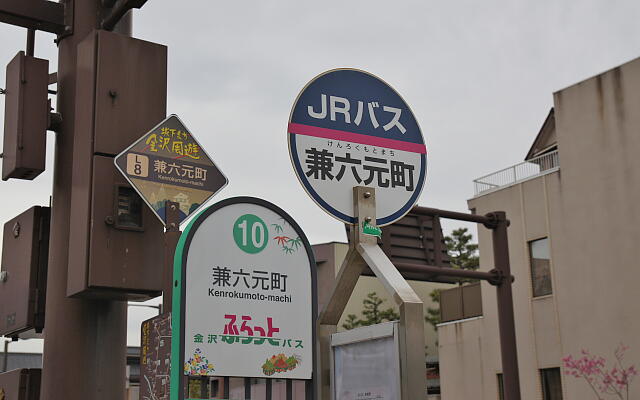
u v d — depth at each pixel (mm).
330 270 37031
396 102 3814
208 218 3705
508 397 12734
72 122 5258
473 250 39812
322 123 3578
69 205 5156
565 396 21250
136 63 5086
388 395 3037
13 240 5684
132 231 4781
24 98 5113
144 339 4422
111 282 4656
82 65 5102
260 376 3656
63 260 5090
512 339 12883
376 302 37219
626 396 19641
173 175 4902
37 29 5414
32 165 5027
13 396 5234
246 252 3764
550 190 22547
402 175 3727
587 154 21656
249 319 3695
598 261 21016
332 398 3305
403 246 11367
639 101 20500
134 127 4977
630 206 20453
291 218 3908
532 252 23062
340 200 3506
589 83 21781
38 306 5320
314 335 3832
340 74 3688
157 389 4141
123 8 5117
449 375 25719
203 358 3539
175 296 3574
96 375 4953
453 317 26406
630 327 20031
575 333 21312
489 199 24578
